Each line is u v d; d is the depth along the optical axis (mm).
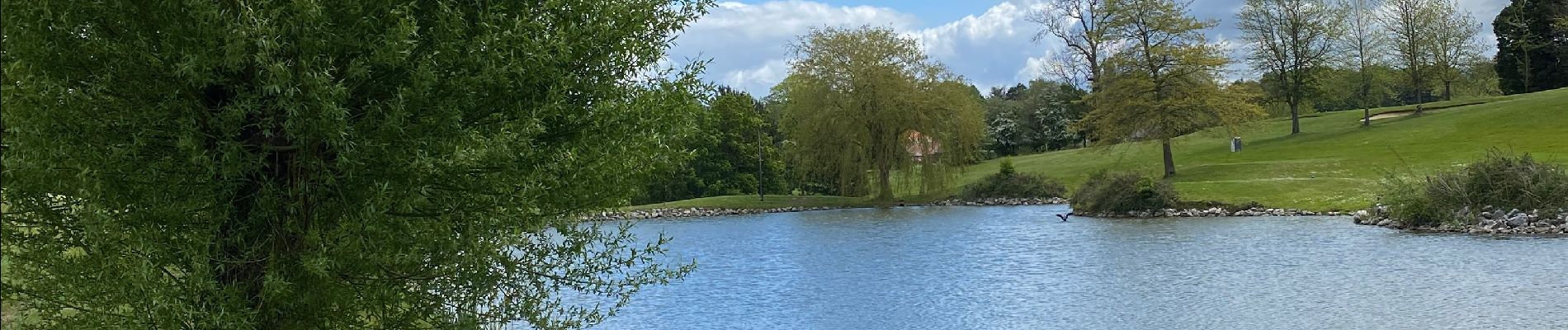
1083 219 43094
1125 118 58188
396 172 7270
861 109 57219
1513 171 31500
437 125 7355
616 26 8102
